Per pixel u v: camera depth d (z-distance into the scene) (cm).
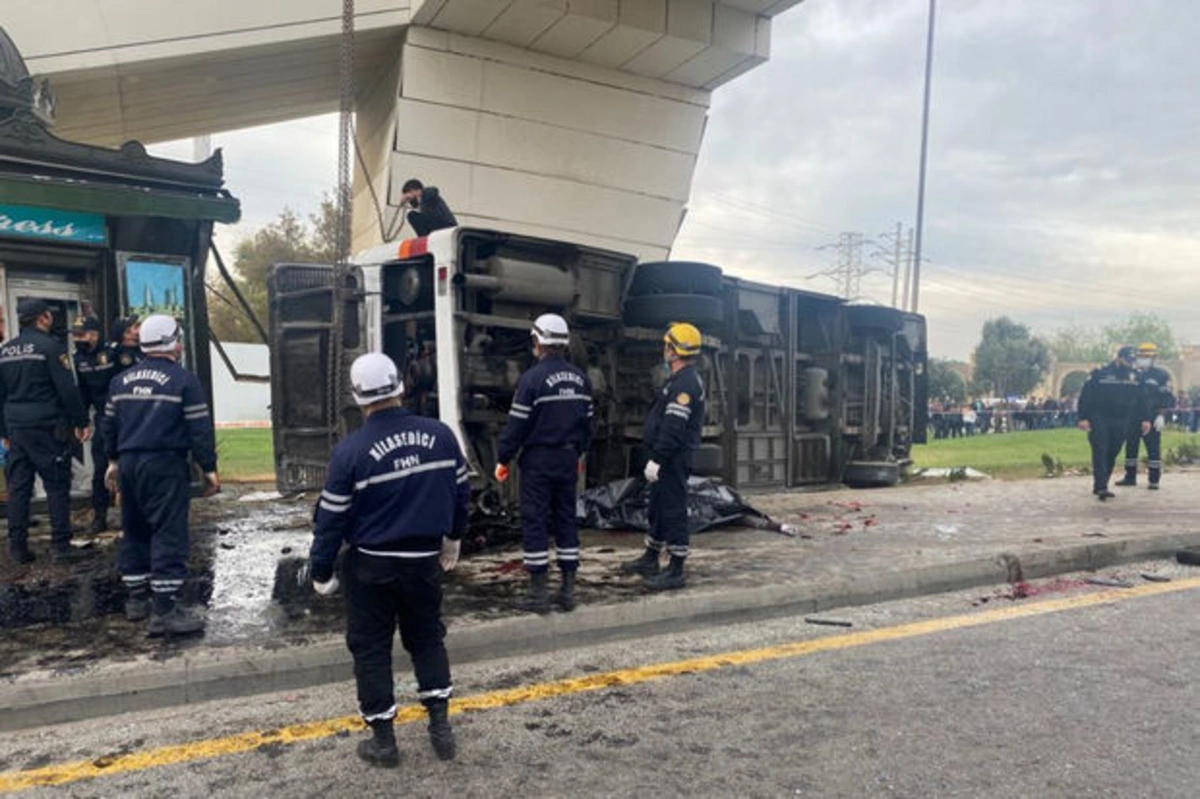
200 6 1000
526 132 1172
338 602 520
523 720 391
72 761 347
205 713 396
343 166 638
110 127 1249
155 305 842
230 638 449
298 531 753
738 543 725
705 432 854
